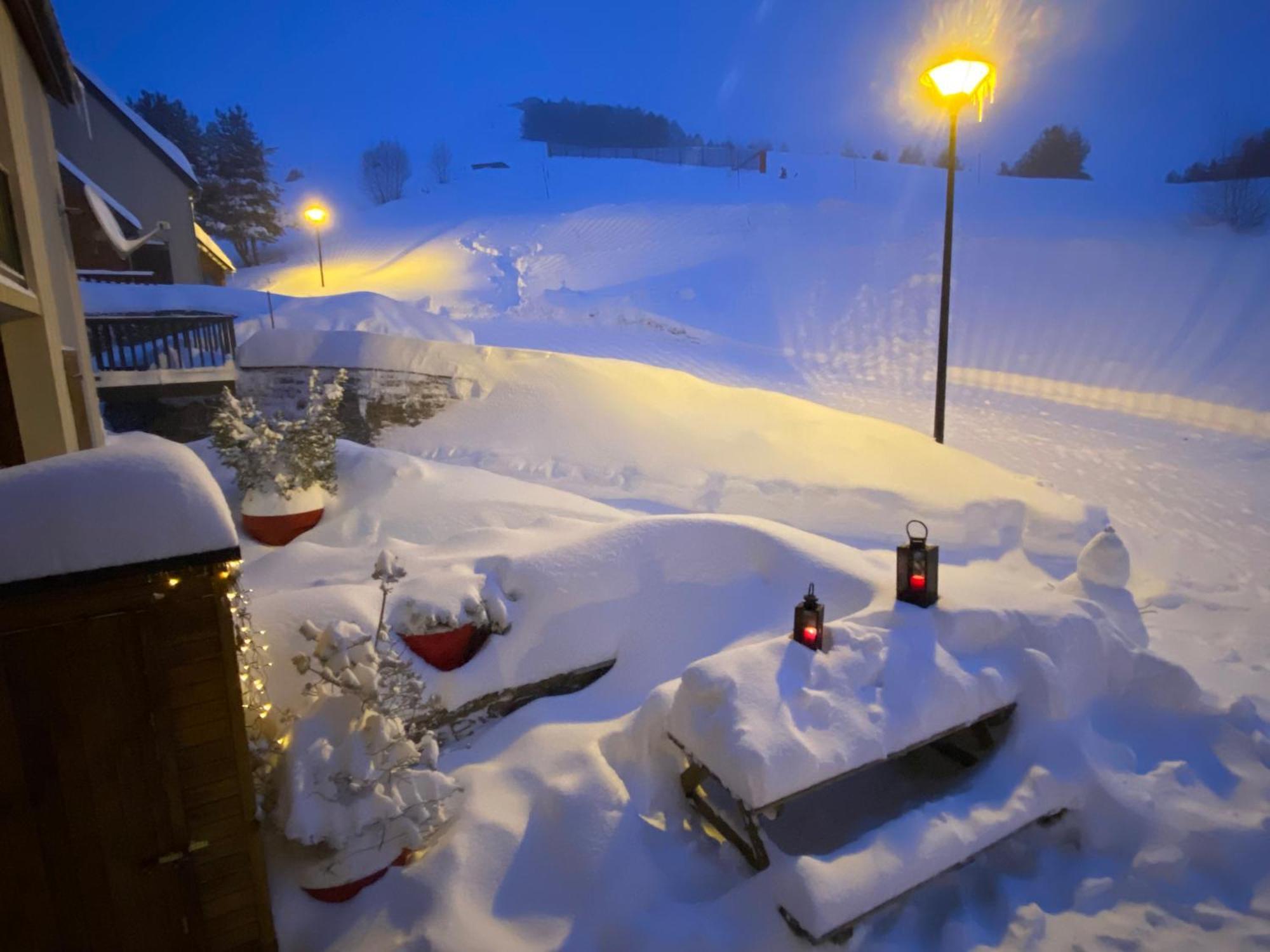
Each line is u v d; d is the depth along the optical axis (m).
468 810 3.28
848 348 20.78
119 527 2.27
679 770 3.47
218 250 27.98
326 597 3.81
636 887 2.96
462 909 2.88
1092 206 37.31
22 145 5.38
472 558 4.53
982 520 7.39
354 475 6.73
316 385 6.79
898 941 2.88
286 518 5.88
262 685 3.26
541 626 4.11
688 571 4.49
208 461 7.41
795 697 3.13
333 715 3.01
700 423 9.95
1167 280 22.61
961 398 16.25
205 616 2.43
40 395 5.60
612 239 35.12
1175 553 7.84
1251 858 3.15
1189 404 15.02
